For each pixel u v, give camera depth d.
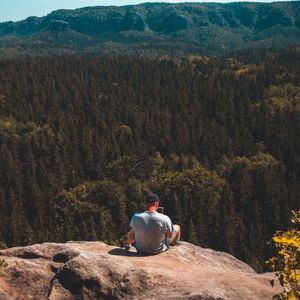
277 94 188.38
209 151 134.62
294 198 99.69
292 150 131.12
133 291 7.23
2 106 166.12
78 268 7.61
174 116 166.50
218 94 190.88
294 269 5.09
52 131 147.25
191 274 7.60
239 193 103.38
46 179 110.75
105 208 96.12
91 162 123.44
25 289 7.64
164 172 117.00
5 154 117.38
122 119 164.25
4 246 79.50
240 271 9.02
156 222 8.73
